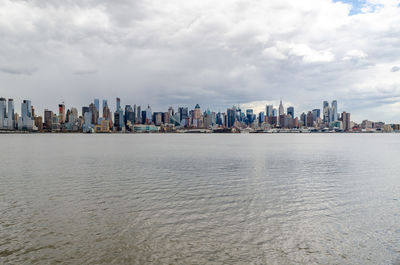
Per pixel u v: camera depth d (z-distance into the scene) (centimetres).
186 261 1409
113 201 2466
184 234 1730
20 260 1400
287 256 1470
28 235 1695
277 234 1744
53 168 4738
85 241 1616
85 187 3080
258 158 6781
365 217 2072
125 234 1720
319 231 1798
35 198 2566
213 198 2592
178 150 10044
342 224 1925
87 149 10494
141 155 7656
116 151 9369
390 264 1398
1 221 1934
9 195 2681
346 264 1398
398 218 2052
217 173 4181
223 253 1494
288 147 12231
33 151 9256
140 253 1484
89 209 2217
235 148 11406
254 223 1930
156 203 2408
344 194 2789
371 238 1695
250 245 1591
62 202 2428
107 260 1410
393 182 3459
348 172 4353
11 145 13712
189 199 2550
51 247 1541
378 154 8125
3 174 4041
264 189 3009
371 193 2836
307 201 2508
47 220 1961
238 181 3491
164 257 1445
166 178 3703
